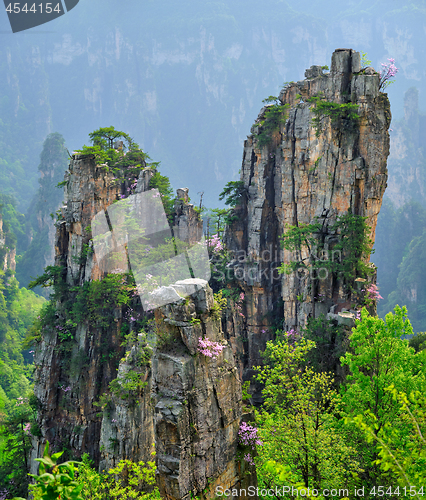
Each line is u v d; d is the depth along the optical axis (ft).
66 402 208.23
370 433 53.98
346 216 190.60
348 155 195.52
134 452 139.13
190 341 73.10
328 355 157.07
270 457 84.69
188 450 71.26
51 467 27.22
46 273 223.51
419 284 537.65
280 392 102.32
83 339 206.49
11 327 414.00
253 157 260.62
